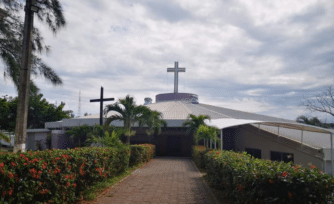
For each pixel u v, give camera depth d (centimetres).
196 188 787
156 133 2212
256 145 1934
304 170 401
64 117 3328
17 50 1352
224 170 634
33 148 2706
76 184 597
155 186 813
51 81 1384
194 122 1594
